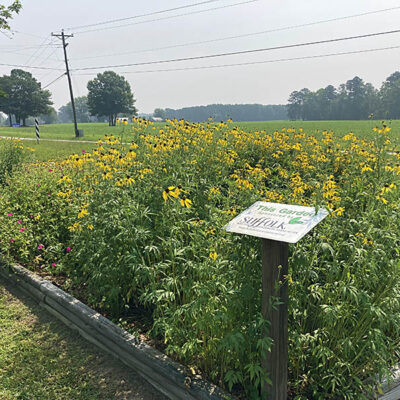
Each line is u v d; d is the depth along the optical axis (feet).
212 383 9.37
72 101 131.03
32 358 11.23
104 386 10.09
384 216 10.77
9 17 60.90
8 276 16.31
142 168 16.25
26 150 40.98
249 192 12.73
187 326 10.27
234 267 10.06
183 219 12.37
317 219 7.46
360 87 385.70
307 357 9.79
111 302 12.64
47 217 18.51
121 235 12.32
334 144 30.40
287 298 8.08
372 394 8.77
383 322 8.18
